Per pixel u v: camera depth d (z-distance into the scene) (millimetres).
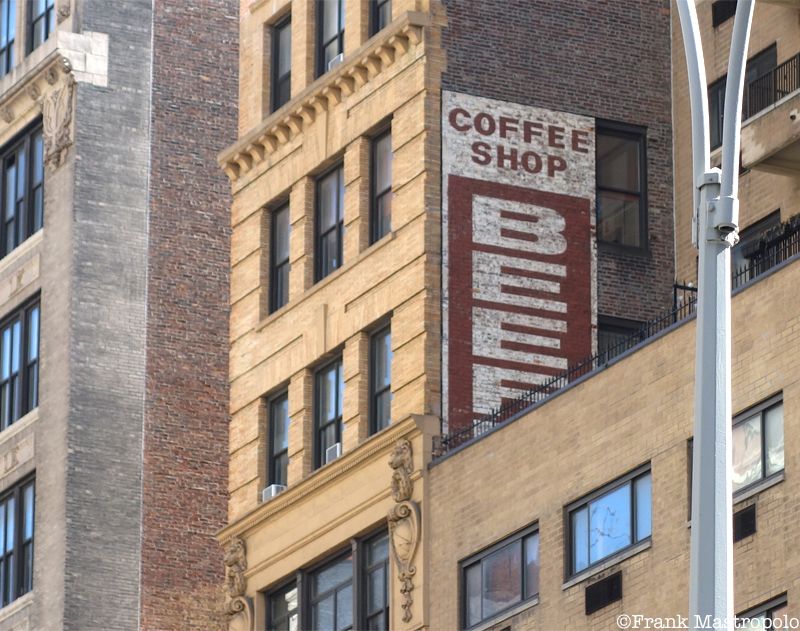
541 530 60250
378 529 66938
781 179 65375
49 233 83688
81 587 79750
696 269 69000
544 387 63219
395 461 65500
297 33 74188
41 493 81625
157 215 83938
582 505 59219
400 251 67938
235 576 72000
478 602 62250
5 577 82875
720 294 40750
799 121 62250
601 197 69625
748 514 54156
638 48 71188
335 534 68125
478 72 69000
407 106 68625
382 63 69875
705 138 42188
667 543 56156
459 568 63031
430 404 65812
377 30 71250
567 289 68250
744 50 41875
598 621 57812
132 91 84438
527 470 61156
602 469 58656
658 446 57031
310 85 72250
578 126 69812
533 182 68750
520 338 67312
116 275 82812
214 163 85125
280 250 73750
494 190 68250
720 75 69000
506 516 61656
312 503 69375
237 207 75500
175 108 85062
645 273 69438
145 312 82875
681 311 68938
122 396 81938
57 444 81188
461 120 68375
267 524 71312
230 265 84625
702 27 70000
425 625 63719
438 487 64438
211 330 83750
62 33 83875
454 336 66688
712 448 39812
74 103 83562
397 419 66625
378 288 68562
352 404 68562
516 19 69812
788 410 53656
